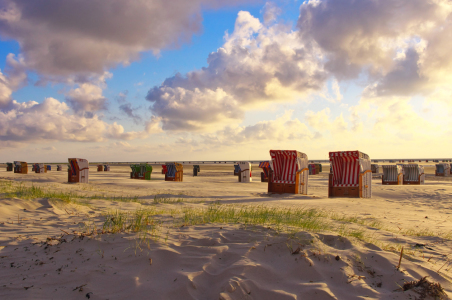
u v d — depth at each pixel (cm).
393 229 639
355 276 299
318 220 642
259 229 461
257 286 269
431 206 1121
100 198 1060
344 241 404
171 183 2125
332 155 1492
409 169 2295
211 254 337
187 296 252
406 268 324
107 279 277
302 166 1572
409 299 261
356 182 1467
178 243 380
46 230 475
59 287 263
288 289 268
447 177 3341
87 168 2086
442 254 428
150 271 295
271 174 1564
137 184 1988
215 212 685
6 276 282
